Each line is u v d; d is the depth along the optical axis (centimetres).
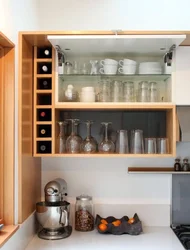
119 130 219
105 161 237
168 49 207
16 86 180
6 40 160
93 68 213
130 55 220
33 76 209
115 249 185
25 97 190
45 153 207
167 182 235
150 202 235
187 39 196
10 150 173
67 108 207
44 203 211
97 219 225
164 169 234
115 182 236
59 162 237
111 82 216
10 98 174
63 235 207
